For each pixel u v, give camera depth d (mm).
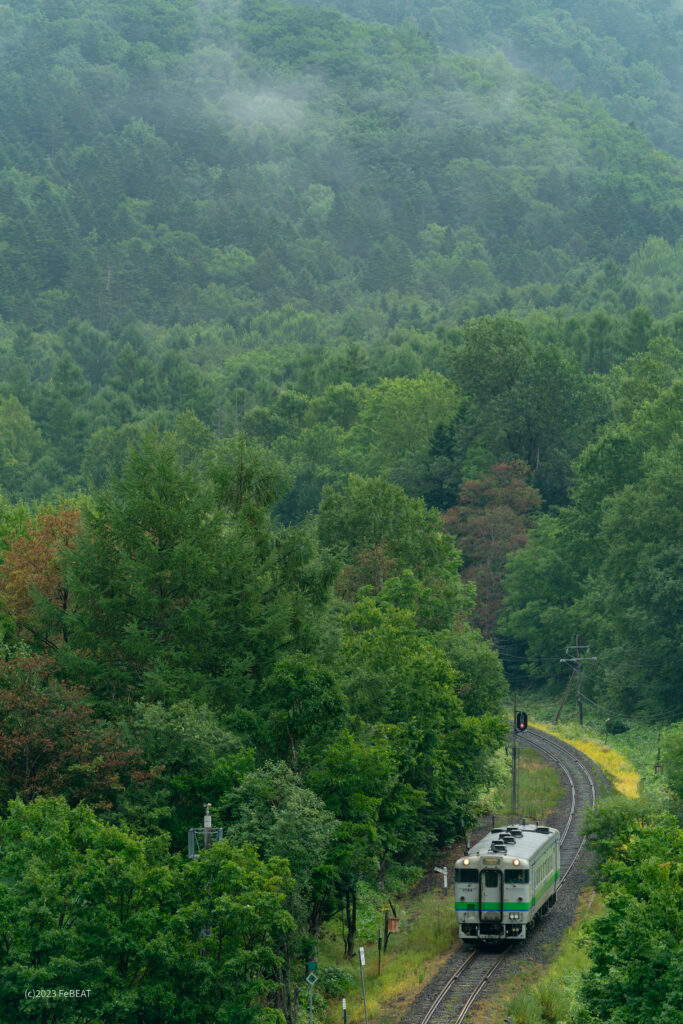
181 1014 87938
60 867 90000
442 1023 102750
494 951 124688
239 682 134875
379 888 142125
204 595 139500
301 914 104188
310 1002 102375
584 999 87562
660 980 79812
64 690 118188
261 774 111875
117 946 86312
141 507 142125
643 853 91750
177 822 115625
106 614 139250
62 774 111312
